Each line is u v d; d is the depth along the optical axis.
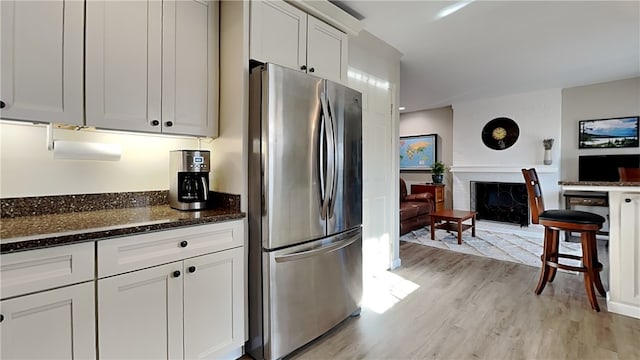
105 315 1.32
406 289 2.90
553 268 2.90
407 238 4.94
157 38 1.72
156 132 1.72
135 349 1.40
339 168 2.12
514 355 1.88
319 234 2.01
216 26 1.97
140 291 1.41
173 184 1.91
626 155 4.50
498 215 5.87
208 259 1.65
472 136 6.01
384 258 3.35
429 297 2.72
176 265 1.53
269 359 1.78
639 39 3.18
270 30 1.93
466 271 3.39
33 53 1.35
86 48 1.49
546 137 5.21
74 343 1.24
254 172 1.83
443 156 6.60
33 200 1.62
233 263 1.76
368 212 3.11
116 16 1.58
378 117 3.25
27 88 1.34
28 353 1.14
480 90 5.22
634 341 2.00
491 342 2.02
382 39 3.18
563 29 2.96
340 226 2.16
